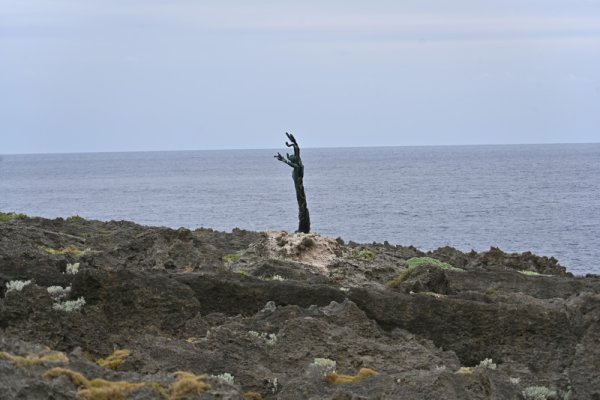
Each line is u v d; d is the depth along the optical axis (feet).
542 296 185.37
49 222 253.65
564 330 137.59
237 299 151.53
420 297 144.77
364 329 132.77
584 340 125.39
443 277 181.16
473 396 100.73
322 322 125.90
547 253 429.79
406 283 174.81
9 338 105.19
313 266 196.95
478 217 624.18
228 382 98.84
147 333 132.36
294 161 225.56
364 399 96.02
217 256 198.39
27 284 132.36
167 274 157.07
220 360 113.29
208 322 135.74
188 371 109.60
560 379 121.39
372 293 146.72
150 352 114.42
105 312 137.28
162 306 140.15
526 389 113.60
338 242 221.05
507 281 193.16
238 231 260.21
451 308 142.92
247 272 185.68
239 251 220.02
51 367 93.50
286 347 121.39
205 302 150.71
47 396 86.22
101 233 246.68
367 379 106.52
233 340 120.37
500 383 111.96
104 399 89.30
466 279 193.16
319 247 208.13
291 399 101.71
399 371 117.08
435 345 138.41
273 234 211.20
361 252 214.07
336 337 123.65
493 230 537.65
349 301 137.08
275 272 183.21
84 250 209.97
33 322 121.80
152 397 90.99
